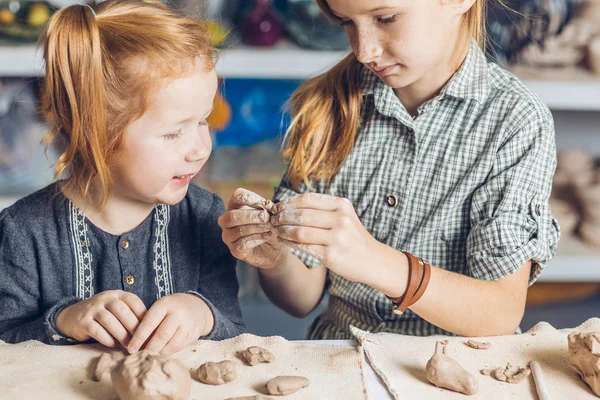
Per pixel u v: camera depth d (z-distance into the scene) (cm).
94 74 85
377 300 107
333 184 111
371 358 78
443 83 103
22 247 98
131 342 79
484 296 94
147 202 99
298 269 112
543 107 102
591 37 178
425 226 104
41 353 80
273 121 201
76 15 86
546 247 98
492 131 101
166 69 84
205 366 74
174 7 114
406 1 87
